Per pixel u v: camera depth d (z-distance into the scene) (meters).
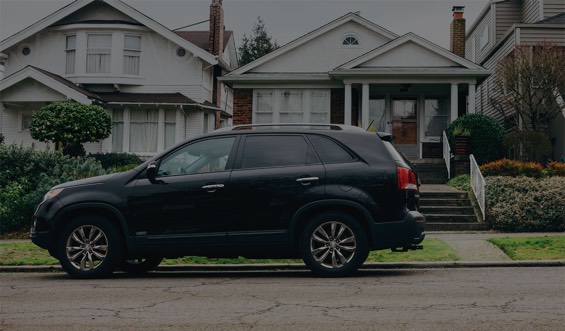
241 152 9.11
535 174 17.02
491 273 9.38
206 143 9.25
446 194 17.05
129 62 27.66
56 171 17.72
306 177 8.83
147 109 27.22
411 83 24.56
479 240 12.31
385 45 24.55
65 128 22.94
